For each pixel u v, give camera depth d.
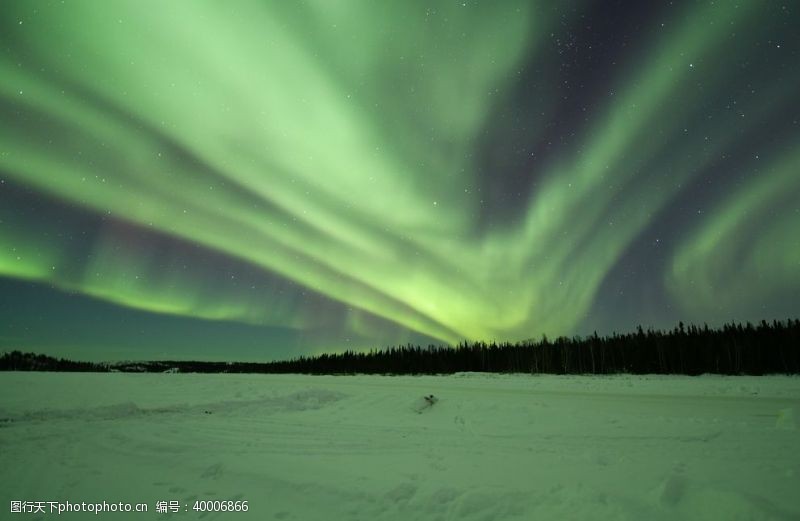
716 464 6.12
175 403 14.86
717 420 9.90
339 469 6.46
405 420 11.64
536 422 10.57
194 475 6.51
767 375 33.50
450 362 61.53
